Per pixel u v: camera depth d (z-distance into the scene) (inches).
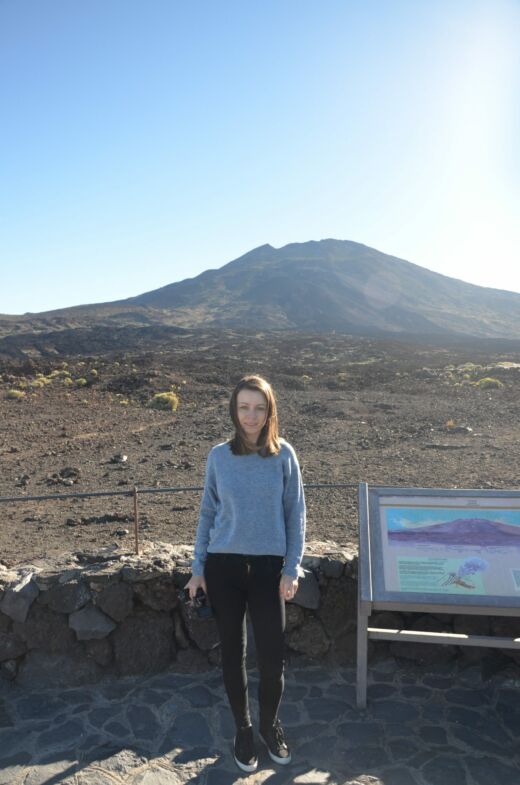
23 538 264.5
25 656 140.4
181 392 991.6
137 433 595.8
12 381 1148.5
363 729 121.0
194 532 266.1
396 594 121.8
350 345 2662.4
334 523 271.0
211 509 117.9
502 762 111.2
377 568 126.0
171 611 144.2
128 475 403.9
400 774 108.2
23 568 149.6
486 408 729.6
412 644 146.9
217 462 114.8
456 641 124.9
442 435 543.5
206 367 1551.4
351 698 132.3
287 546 114.7
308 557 150.6
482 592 120.5
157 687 137.0
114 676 140.9
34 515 307.4
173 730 121.4
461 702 130.7
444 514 133.3
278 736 113.3
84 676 139.6
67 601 140.9
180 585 143.4
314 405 774.5
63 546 249.3
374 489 138.3
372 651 147.3
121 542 251.8
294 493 115.6
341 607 148.0
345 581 148.6
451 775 107.7
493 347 2847.0
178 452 487.5
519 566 124.1
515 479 356.2
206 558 116.0
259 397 111.9
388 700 131.2
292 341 2925.7
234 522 112.0
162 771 109.5
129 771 109.5
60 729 122.0
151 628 142.9
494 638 124.2
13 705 131.3
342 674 142.1
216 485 115.6
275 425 114.8
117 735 119.8
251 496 111.8
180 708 128.9
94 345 3206.2
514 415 659.4
